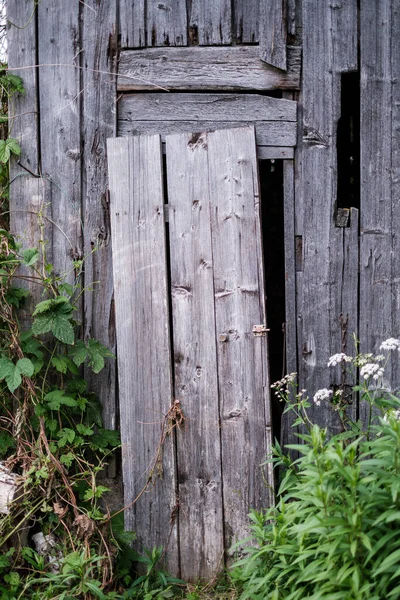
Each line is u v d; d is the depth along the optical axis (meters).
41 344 3.49
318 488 2.33
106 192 3.57
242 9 3.45
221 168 3.37
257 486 3.37
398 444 2.38
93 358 3.44
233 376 3.39
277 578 2.58
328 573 2.31
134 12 3.51
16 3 3.59
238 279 3.37
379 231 3.43
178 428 3.44
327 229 3.46
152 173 3.44
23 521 3.21
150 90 3.53
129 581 3.32
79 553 3.19
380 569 2.14
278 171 5.90
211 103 3.49
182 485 3.45
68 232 3.61
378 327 3.45
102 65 3.54
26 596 3.09
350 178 4.83
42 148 3.61
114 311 3.59
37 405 3.39
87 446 3.57
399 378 3.44
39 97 3.61
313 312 3.48
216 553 3.42
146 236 3.45
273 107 3.45
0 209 3.70
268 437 3.36
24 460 3.36
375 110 3.41
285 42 3.42
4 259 3.50
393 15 3.38
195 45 3.48
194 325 3.42
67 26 3.57
